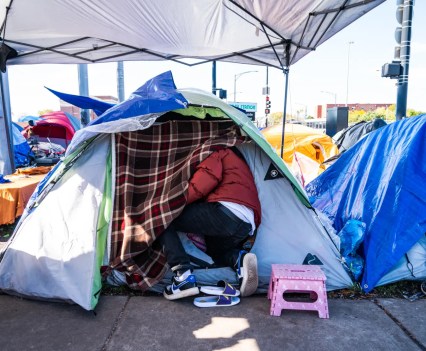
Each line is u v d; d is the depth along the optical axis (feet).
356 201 12.13
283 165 9.84
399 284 9.80
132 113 9.44
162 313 8.52
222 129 10.88
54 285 8.93
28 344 7.29
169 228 9.26
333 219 13.15
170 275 9.78
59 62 23.89
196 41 19.97
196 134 10.78
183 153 10.46
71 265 8.98
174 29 18.33
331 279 9.71
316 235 10.07
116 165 10.16
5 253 9.39
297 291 9.11
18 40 20.01
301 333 7.66
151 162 10.41
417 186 9.83
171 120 11.09
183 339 7.47
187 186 9.14
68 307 8.79
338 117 38.83
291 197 10.30
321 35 16.98
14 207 15.17
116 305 8.91
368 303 9.00
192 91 10.94
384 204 10.19
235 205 8.95
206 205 9.05
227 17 16.66
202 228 9.17
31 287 9.05
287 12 15.15
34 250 9.17
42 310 8.65
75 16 17.07
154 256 9.61
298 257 10.02
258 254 10.08
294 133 27.73
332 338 7.48
